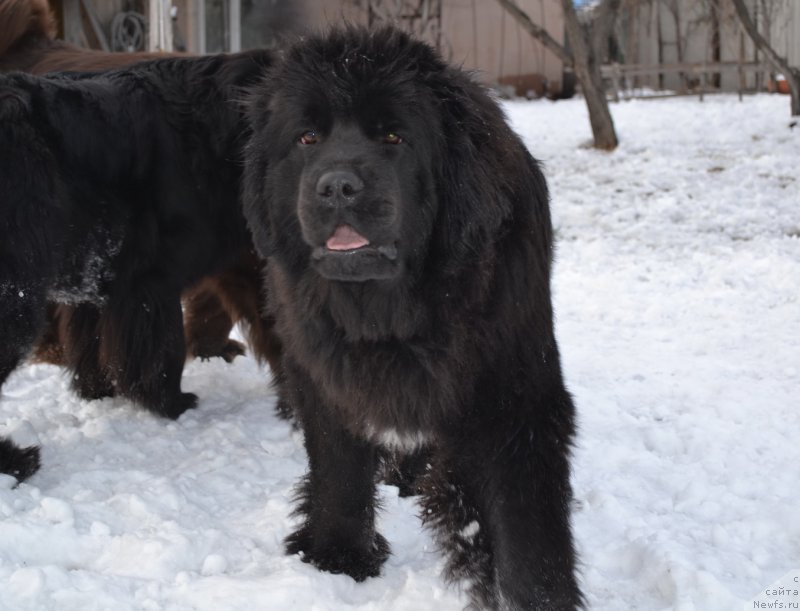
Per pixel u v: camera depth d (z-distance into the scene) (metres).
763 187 5.36
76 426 2.47
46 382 2.74
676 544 1.95
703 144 6.50
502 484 1.75
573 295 3.79
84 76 2.46
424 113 1.72
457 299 1.74
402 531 2.05
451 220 1.74
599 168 6.09
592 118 6.54
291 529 2.02
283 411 2.51
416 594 1.84
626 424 2.52
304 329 1.82
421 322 1.75
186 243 2.45
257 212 1.83
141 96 2.41
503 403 1.75
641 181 5.69
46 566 1.80
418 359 1.76
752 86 10.09
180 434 2.44
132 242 2.40
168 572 1.87
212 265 2.52
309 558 1.92
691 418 2.53
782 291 3.67
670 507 2.14
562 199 5.47
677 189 5.47
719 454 2.35
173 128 2.43
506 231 1.76
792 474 2.26
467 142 1.74
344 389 1.80
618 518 2.08
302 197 1.70
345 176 1.65
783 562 1.95
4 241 2.11
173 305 2.48
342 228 1.68
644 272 4.09
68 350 2.59
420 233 1.74
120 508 2.05
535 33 6.55
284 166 1.77
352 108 1.70
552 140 7.04
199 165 2.45
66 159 2.25
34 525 1.92
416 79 1.73
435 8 9.57
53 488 2.13
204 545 1.94
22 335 2.15
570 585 1.74
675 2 10.16
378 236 1.67
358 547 1.92
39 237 2.16
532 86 9.98
